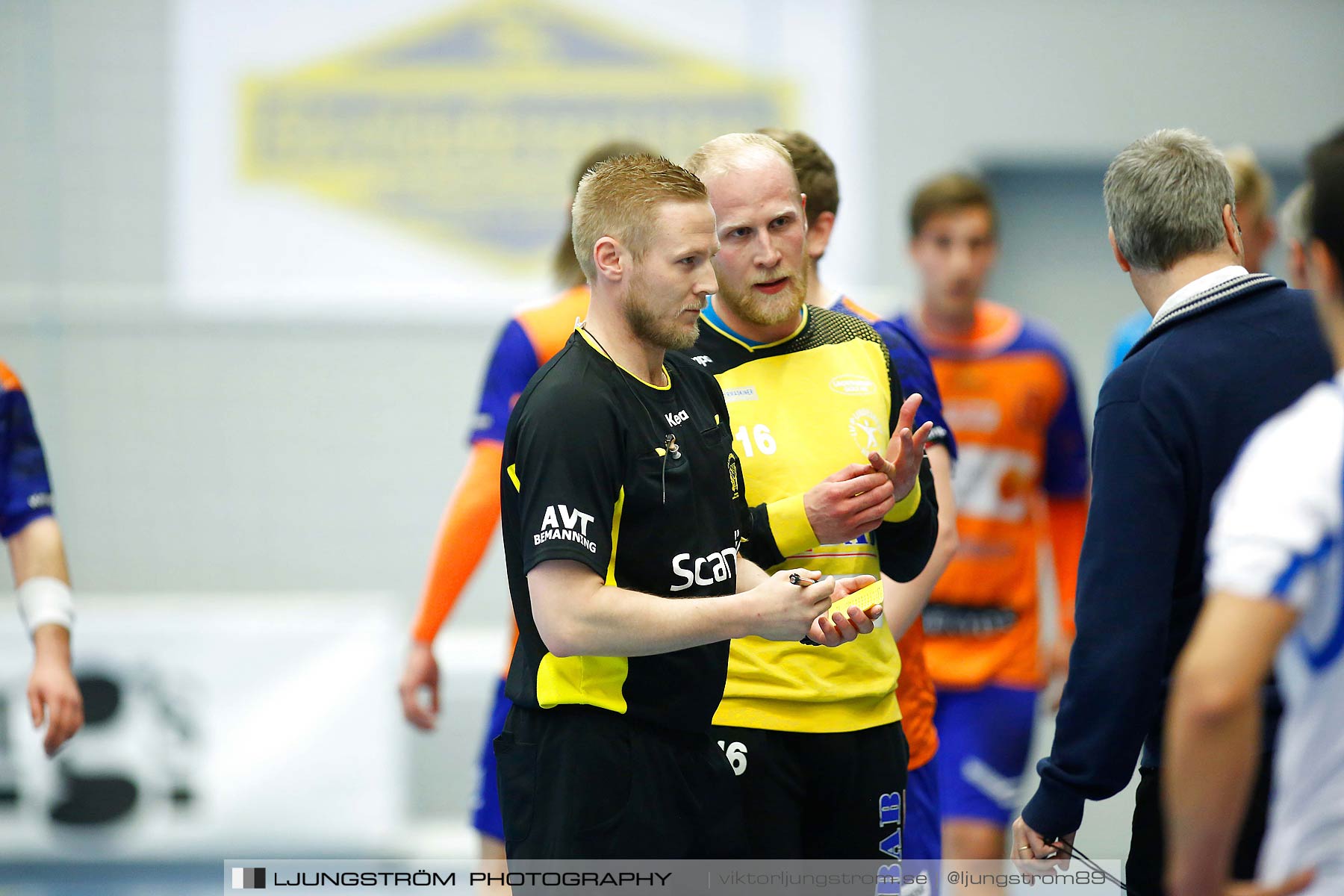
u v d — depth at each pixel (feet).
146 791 62.54
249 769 62.95
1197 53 81.76
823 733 26.86
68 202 80.69
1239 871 23.63
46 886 60.03
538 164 80.59
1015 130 81.92
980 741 43.78
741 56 80.64
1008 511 45.42
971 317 46.60
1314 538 16.62
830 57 80.74
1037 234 86.28
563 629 21.56
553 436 22.06
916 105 81.87
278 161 80.64
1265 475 17.08
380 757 63.52
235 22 80.48
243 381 81.05
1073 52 81.82
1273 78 81.61
